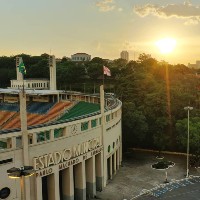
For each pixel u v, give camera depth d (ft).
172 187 255.91
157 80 487.20
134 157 337.52
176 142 347.97
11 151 175.01
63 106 373.61
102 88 246.27
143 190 250.16
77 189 226.99
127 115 338.75
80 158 221.25
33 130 185.57
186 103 365.20
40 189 191.21
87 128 231.50
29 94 383.65
